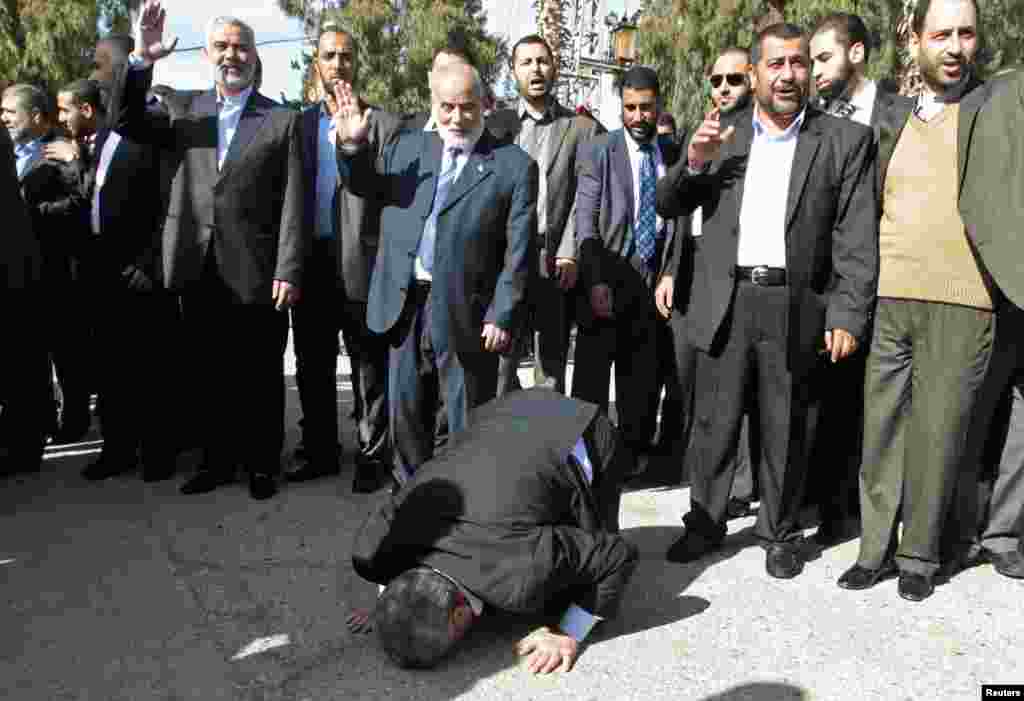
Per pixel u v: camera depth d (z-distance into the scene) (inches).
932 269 138.6
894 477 143.9
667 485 200.5
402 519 120.4
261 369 180.9
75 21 813.2
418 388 155.6
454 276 150.6
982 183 134.3
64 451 217.5
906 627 129.4
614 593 122.0
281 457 211.0
